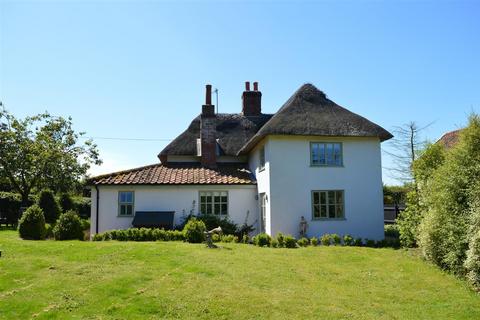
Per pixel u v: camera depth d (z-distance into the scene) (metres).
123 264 11.40
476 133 12.05
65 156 38.47
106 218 21.56
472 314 8.23
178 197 22.22
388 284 10.56
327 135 20.30
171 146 26.50
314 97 22.61
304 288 9.85
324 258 13.69
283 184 20.38
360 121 21.25
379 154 21.41
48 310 7.67
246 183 22.86
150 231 17.58
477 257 9.88
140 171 23.48
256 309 8.12
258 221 22.84
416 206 15.38
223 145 26.48
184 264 11.66
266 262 12.59
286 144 20.62
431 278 11.12
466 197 11.54
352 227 20.72
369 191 21.06
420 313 8.27
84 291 8.82
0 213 34.16
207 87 25.78
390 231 21.75
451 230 11.44
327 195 20.78
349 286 10.30
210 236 15.31
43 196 29.88
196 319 7.51
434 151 15.68
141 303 8.16
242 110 30.09
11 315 7.39
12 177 35.19
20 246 13.67
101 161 40.84
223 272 10.91
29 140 36.50
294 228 20.23
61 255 12.39
